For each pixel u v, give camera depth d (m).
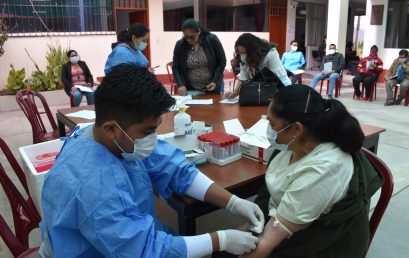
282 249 1.14
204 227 2.26
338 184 1.02
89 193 0.79
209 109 2.60
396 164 3.22
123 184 0.85
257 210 1.17
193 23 3.12
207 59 3.29
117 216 0.80
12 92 6.01
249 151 1.60
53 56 6.43
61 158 0.88
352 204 1.03
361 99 6.63
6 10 6.15
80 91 4.89
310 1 11.69
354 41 13.50
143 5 7.78
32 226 1.62
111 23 7.32
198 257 0.91
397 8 7.88
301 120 1.07
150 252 0.82
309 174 1.04
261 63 2.69
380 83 8.39
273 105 1.11
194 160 1.50
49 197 0.84
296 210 1.03
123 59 3.19
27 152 1.84
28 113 2.90
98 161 0.85
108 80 0.83
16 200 1.63
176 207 1.27
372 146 1.96
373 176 1.10
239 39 2.70
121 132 0.86
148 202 1.02
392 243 2.05
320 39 12.57
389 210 2.41
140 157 0.93
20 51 6.44
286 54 7.36
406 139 3.99
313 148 1.11
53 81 6.31
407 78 5.91
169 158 1.19
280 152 1.26
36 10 6.43
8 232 1.35
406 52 5.92
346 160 1.06
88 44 7.12
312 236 1.07
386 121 4.87
